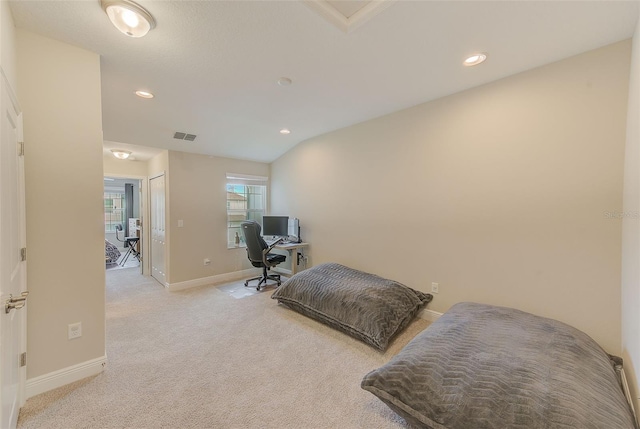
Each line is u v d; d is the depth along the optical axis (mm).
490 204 2572
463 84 2582
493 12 1644
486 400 1351
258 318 3131
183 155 4293
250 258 4453
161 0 1554
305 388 1927
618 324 1975
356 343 2564
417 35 1866
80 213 1959
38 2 1537
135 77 2391
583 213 2105
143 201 5102
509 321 2137
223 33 1844
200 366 2180
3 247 1215
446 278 2900
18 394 1610
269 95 2797
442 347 1773
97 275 2041
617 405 1302
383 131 3414
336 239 4070
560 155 2193
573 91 2121
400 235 3287
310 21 1734
